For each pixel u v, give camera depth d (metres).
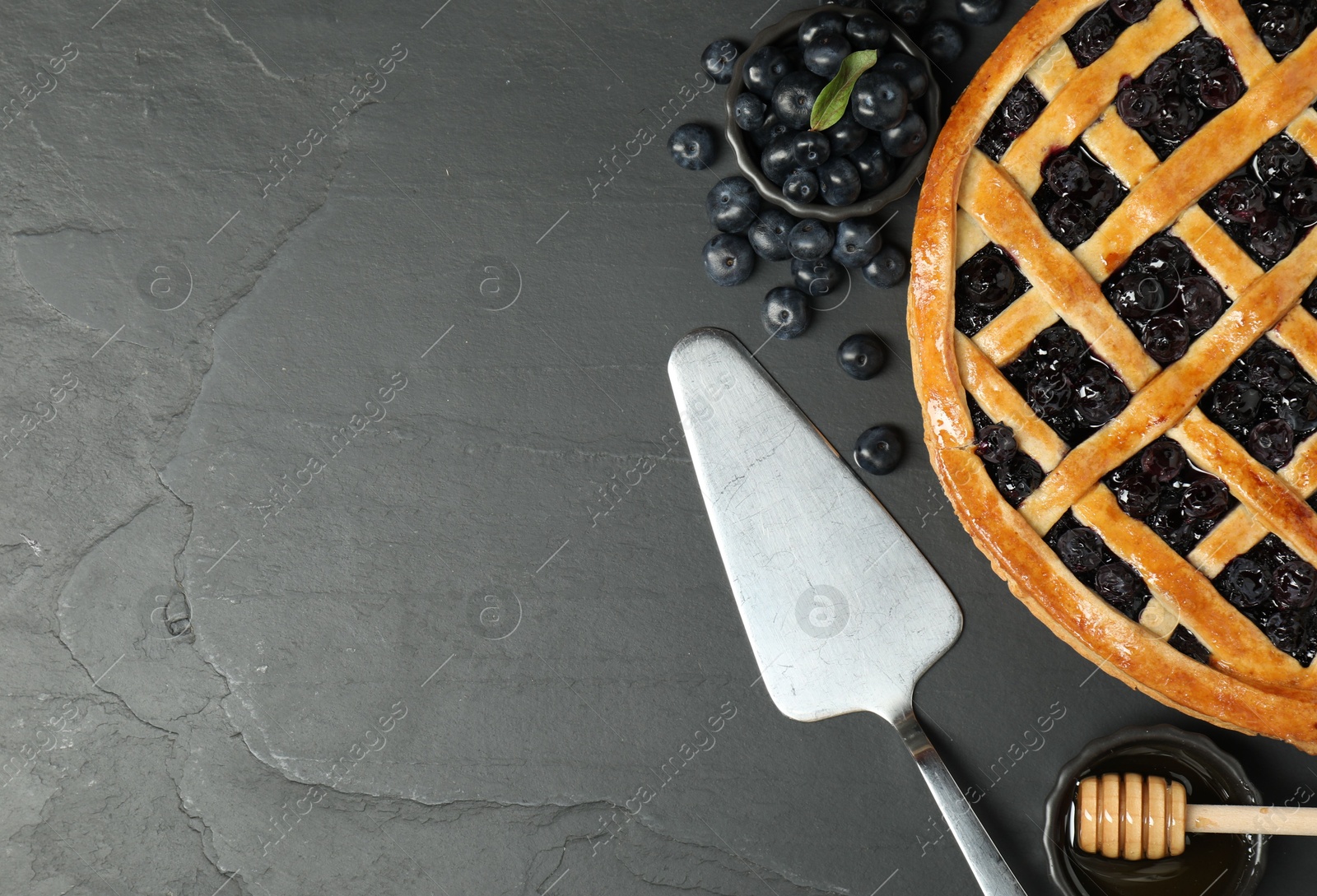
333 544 0.81
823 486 0.79
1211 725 0.78
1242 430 0.73
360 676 0.81
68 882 0.81
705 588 0.80
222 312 0.81
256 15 0.81
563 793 0.80
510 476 0.81
